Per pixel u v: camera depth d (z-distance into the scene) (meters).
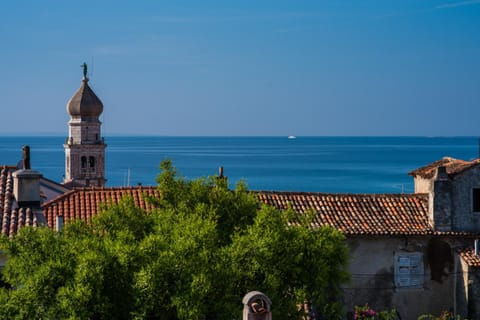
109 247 32.34
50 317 30.88
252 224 38.50
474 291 49.03
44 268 31.42
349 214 51.09
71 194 52.53
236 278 32.81
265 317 27.81
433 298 50.59
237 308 31.86
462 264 49.66
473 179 51.12
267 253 33.50
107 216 37.78
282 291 34.81
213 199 39.56
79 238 34.94
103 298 30.84
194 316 30.83
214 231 34.16
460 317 49.72
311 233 36.31
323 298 36.25
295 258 34.69
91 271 30.84
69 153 121.62
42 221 40.22
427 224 50.88
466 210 51.06
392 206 52.22
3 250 33.47
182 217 36.16
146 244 32.44
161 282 31.17
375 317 48.44
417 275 50.38
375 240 49.97
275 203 51.25
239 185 40.47
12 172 44.78
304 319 39.38
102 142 122.50
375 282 50.00
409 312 50.34
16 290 32.53
